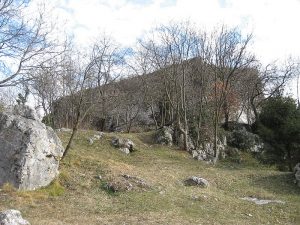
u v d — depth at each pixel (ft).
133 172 64.90
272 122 111.55
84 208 47.57
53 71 72.28
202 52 106.93
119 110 132.67
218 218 48.16
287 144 105.09
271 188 67.56
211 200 55.98
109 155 82.02
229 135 108.88
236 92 122.52
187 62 106.63
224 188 66.13
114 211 47.37
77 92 90.38
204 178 70.38
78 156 66.33
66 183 55.06
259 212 52.85
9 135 52.65
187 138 99.71
